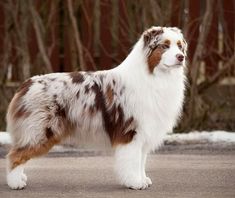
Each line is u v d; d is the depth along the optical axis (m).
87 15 15.41
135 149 8.73
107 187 9.06
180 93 9.03
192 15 15.23
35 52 15.54
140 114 8.68
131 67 8.81
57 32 15.72
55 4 15.38
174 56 8.48
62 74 9.02
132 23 15.17
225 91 15.31
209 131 14.21
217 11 15.38
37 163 10.87
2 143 12.13
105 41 15.65
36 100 8.72
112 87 8.84
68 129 8.85
